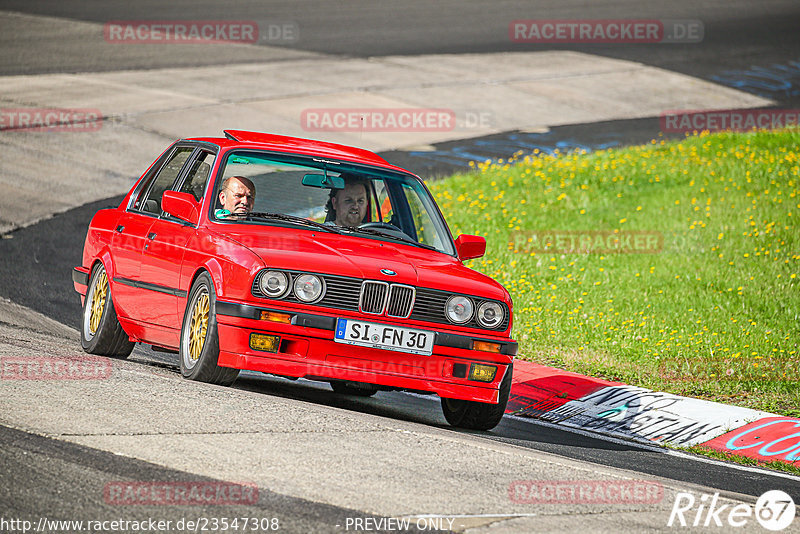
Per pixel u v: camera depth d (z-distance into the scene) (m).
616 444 28.84
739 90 114.25
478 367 26.14
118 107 85.38
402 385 25.48
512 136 89.44
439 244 29.83
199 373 25.55
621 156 75.88
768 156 72.38
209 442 19.64
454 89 104.44
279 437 20.59
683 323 42.53
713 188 65.69
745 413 32.06
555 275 50.06
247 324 24.62
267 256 25.20
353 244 27.20
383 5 152.12
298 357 24.89
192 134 79.50
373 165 30.31
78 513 15.49
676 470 25.34
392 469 19.38
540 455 22.92
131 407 21.61
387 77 106.75
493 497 18.38
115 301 30.56
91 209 60.34
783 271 49.81
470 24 142.00
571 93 107.50
